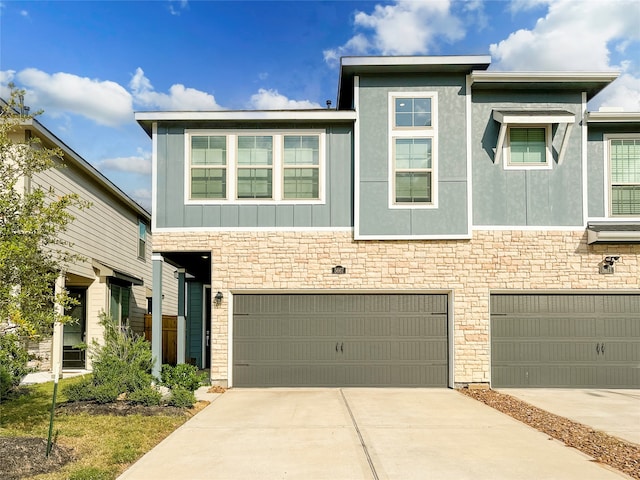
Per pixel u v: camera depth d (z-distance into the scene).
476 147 12.55
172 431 8.04
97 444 7.16
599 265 12.37
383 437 7.66
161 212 12.45
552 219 12.44
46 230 6.88
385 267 12.34
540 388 12.33
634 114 12.38
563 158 12.47
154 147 12.53
